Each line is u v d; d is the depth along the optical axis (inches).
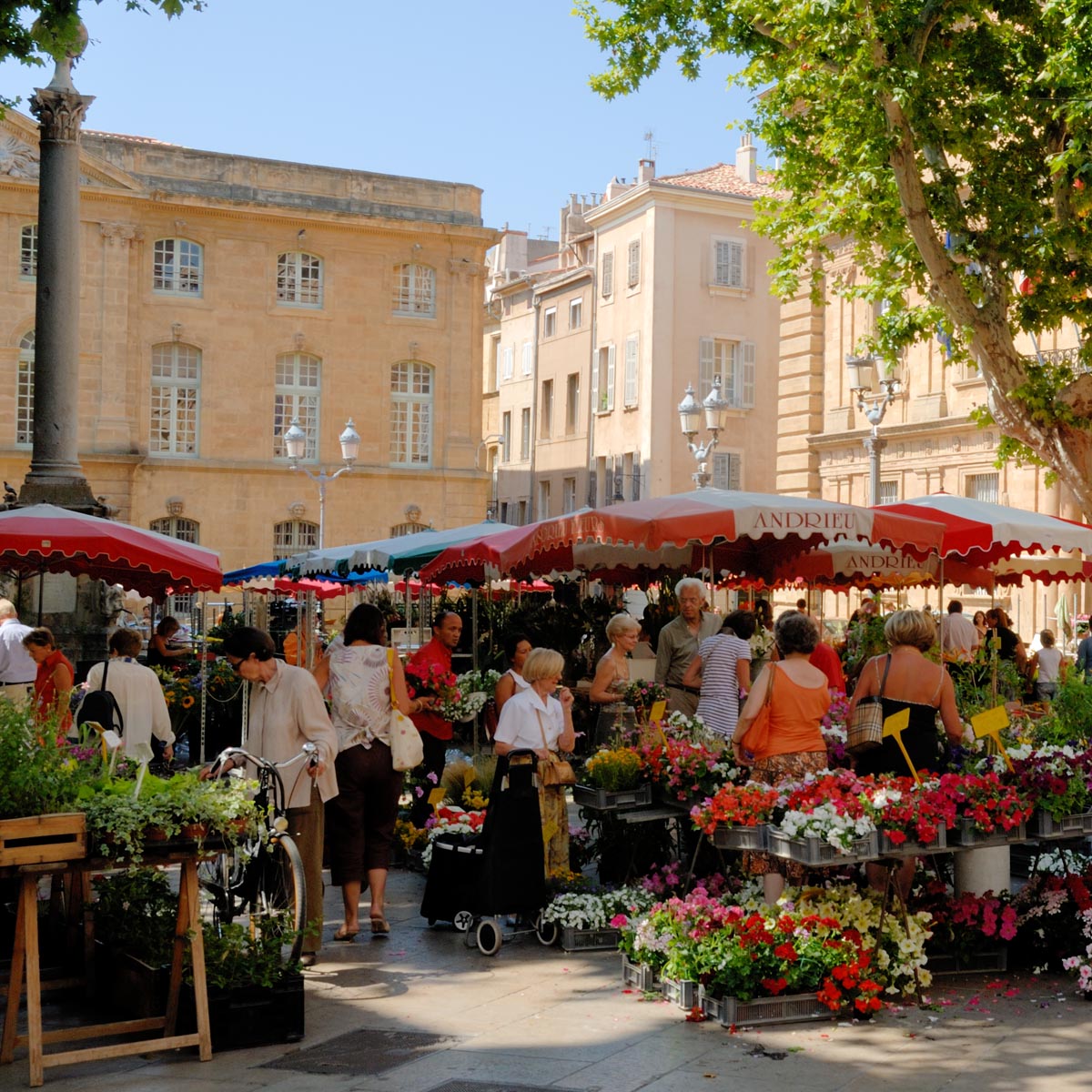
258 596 1382.9
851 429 1391.5
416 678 469.7
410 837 444.5
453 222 1788.9
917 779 303.6
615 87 691.4
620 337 1989.4
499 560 557.9
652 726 367.2
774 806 302.5
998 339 682.2
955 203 671.8
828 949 280.5
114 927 287.7
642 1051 256.5
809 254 1455.5
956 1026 272.1
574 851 392.2
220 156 1688.0
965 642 725.9
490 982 308.0
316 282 1745.8
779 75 690.8
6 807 237.8
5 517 494.9
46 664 478.6
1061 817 311.0
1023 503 1176.8
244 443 1705.2
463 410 1808.6
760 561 705.6
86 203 1612.9
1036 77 647.1
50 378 752.3
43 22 445.1
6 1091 235.3
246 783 260.5
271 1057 254.2
